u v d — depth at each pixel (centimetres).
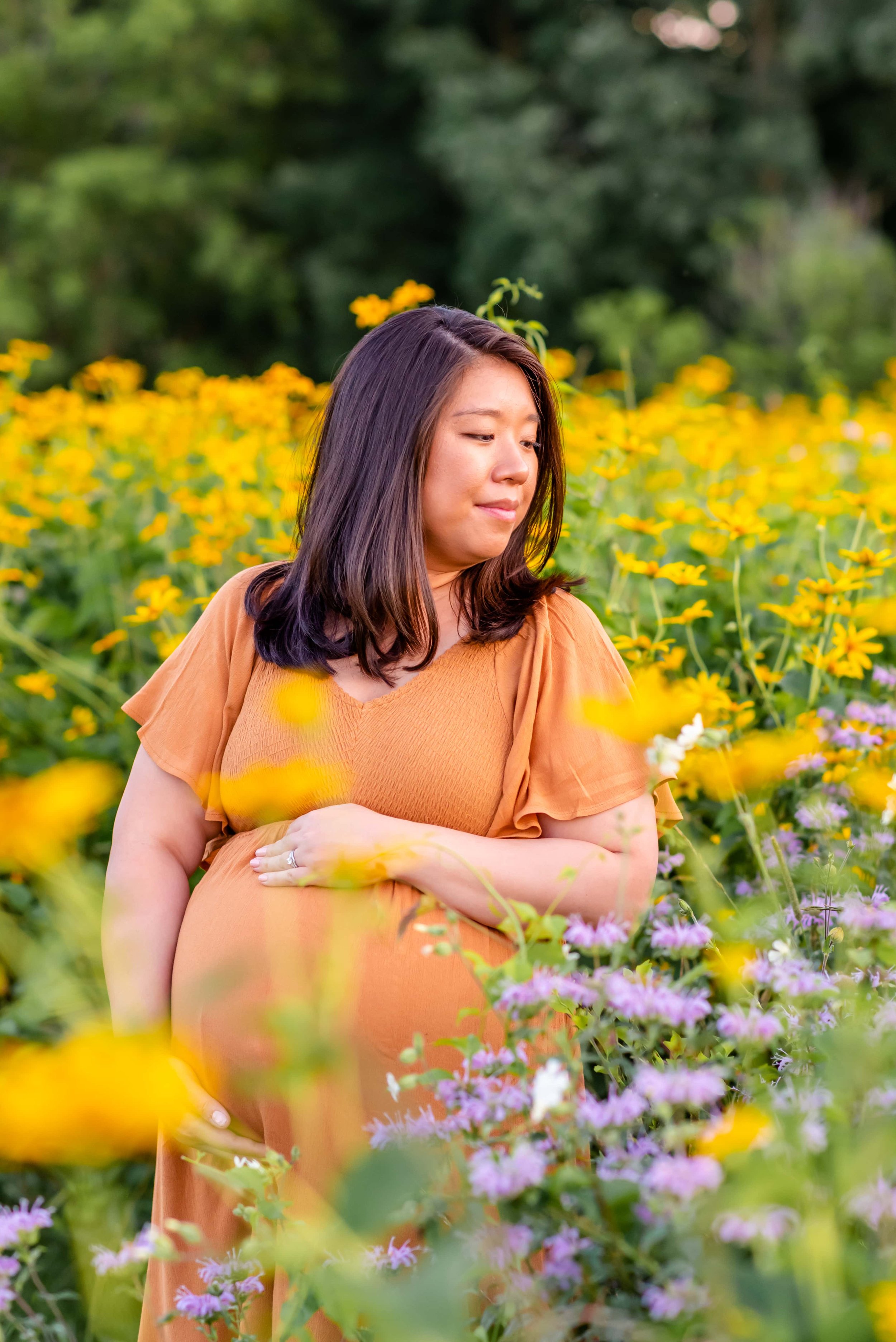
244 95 1911
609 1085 138
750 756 179
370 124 1984
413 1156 100
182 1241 171
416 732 173
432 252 1914
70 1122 81
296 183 1883
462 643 179
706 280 1695
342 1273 110
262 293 1870
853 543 304
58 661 293
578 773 173
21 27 2022
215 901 172
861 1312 94
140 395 505
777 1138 107
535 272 1644
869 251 1364
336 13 2000
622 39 1717
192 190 1866
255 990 162
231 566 314
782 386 1212
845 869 167
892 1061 116
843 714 230
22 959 136
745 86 1797
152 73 1925
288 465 329
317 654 178
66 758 284
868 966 139
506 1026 124
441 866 165
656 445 344
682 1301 100
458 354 177
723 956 135
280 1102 156
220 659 188
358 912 139
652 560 265
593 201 1675
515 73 1791
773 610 241
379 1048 159
